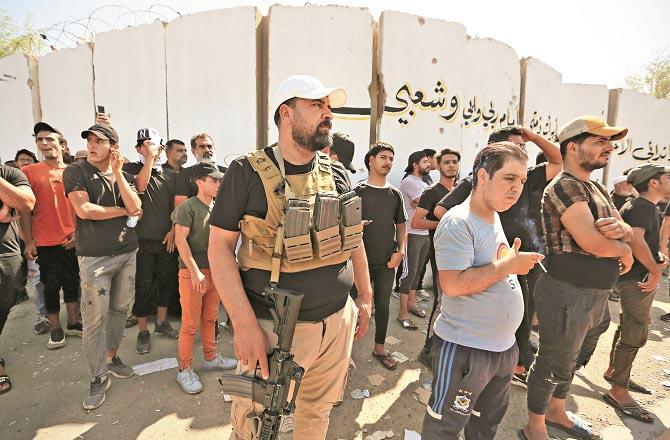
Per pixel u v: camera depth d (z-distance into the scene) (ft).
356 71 16.57
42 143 11.81
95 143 9.21
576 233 7.07
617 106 27.43
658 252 9.34
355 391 9.80
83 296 9.06
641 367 11.59
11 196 8.91
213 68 16.65
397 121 17.28
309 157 5.65
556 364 7.72
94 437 7.98
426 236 14.69
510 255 5.33
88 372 10.41
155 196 12.55
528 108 21.74
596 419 9.04
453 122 18.60
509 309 5.78
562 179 7.42
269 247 5.20
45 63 21.04
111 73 18.83
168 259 12.79
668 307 17.20
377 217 10.53
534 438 8.03
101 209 9.02
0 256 9.09
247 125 16.35
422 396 9.67
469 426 6.63
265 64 16.83
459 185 9.63
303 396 6.10
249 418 5.19
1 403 9.04
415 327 13.60
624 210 9.71
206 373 10.43
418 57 17.48
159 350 11.72
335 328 5.72
